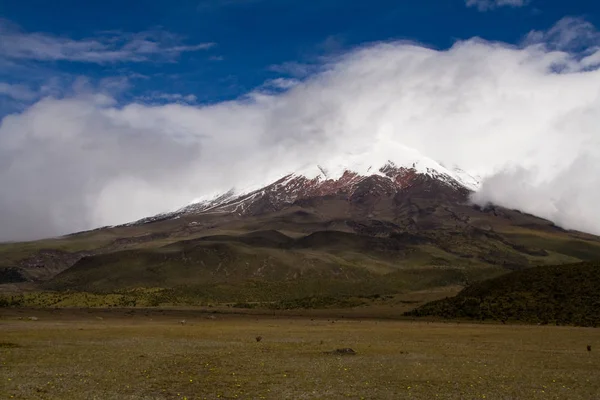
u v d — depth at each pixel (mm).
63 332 69500
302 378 38219
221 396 32500
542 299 103312
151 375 38656
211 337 67688
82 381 35875
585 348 58562
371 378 38562
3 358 44781
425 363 46062
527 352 54625
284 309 147250
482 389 35219
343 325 93812
